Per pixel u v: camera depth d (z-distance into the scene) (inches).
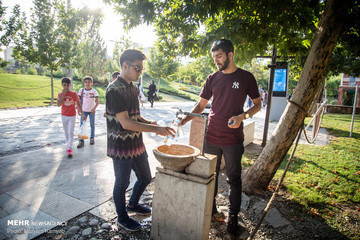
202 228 82.7
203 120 166.9
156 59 1024.9
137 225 101.3
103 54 1208.8
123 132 92.1
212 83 105.5
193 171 84.0
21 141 238.1
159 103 825.5
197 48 194.2
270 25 163.3
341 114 689.0
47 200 121.4
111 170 166.6
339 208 129.2
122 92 89.1
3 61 614.5
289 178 165.3
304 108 127.0
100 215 110.7
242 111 102.0
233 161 100.6
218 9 153.5
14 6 536.4
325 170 184.2
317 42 118.8
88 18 224.8
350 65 338.3
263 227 109.7
